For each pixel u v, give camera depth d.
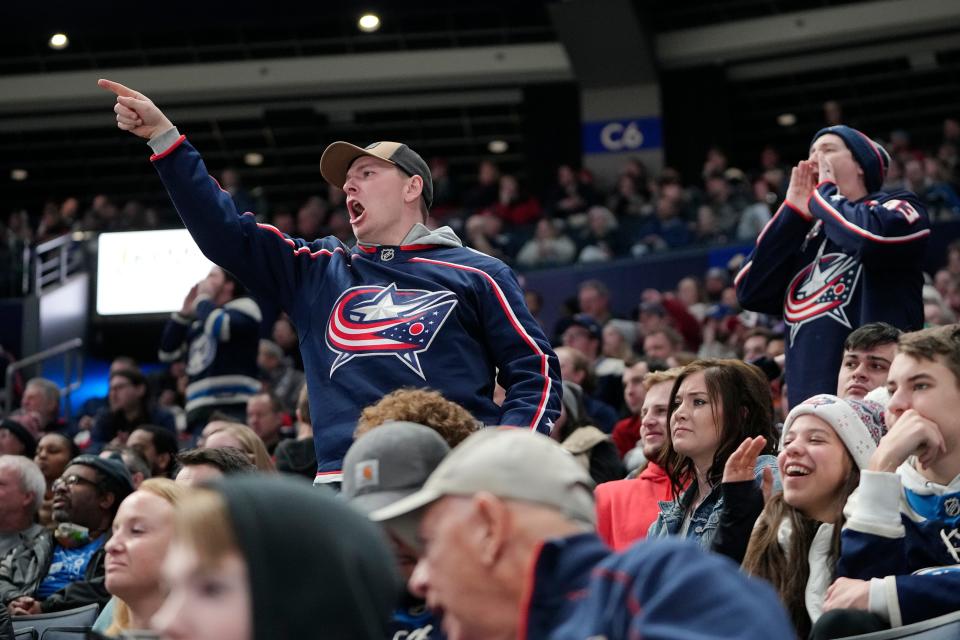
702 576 4.55
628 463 15.81
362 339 9.79
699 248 36.94
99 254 38.16
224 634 4.14
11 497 14.83
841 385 11.23
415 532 5.59
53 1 47.88
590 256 39.44
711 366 10.55
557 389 9.70
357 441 7.34
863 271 11.95
